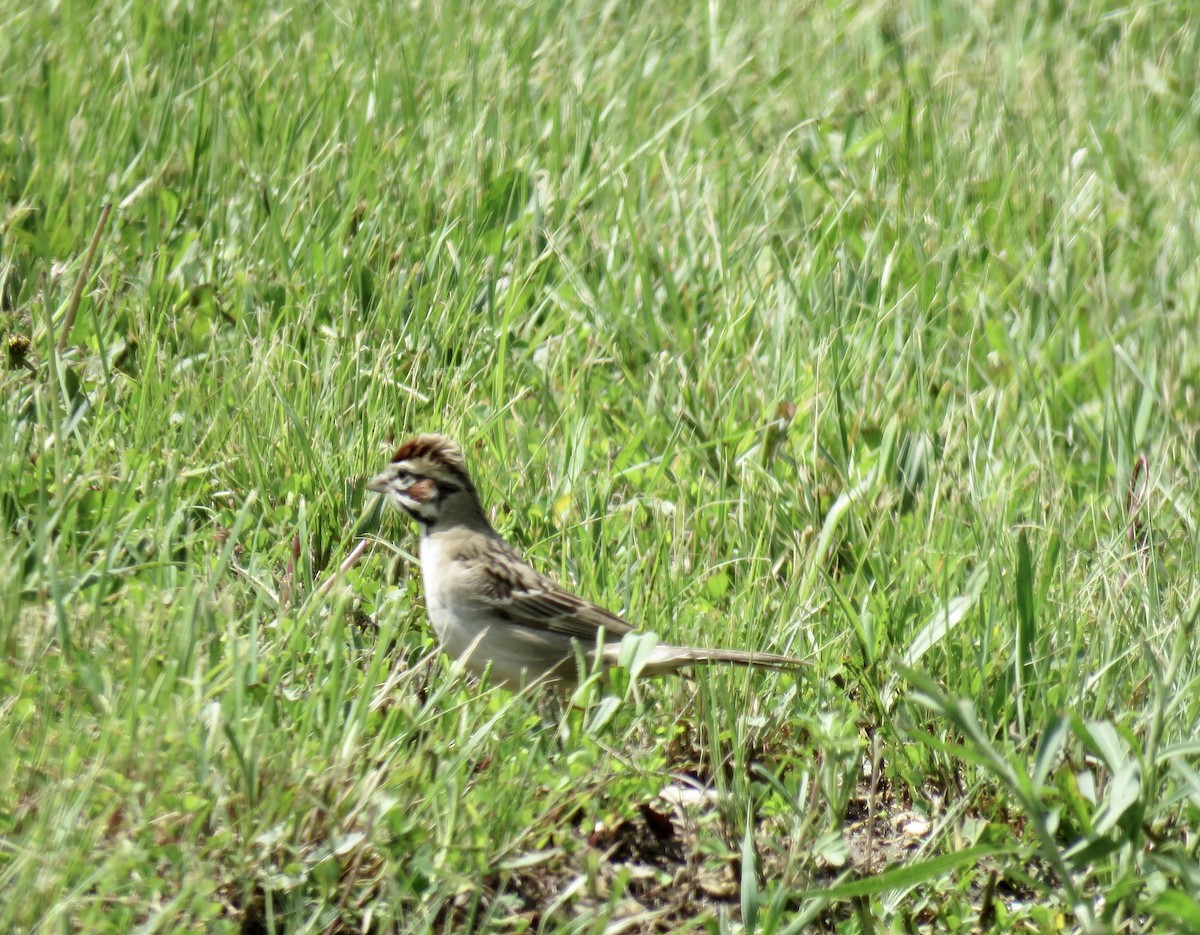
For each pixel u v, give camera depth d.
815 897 7.62
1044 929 7.77
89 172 13.59
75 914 6.66
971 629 9.79
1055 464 11.76
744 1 21.17
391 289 12.91
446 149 15.17
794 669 9.16
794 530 10.73
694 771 9.16
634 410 12.28
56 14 17.08
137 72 15.16
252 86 15.63
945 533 10.56
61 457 8.94
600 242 14.29
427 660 9.23
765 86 18.31
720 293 13.77
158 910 6.77
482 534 9.62
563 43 18.19
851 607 9.37
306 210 13.71
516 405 11.94
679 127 16.94
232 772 7.23
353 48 17.22
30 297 12.02
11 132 14.01
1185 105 18.92
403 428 11.22
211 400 10.95
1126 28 21.03
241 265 12.99
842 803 8.23
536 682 8.85
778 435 11.63
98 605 7.98
